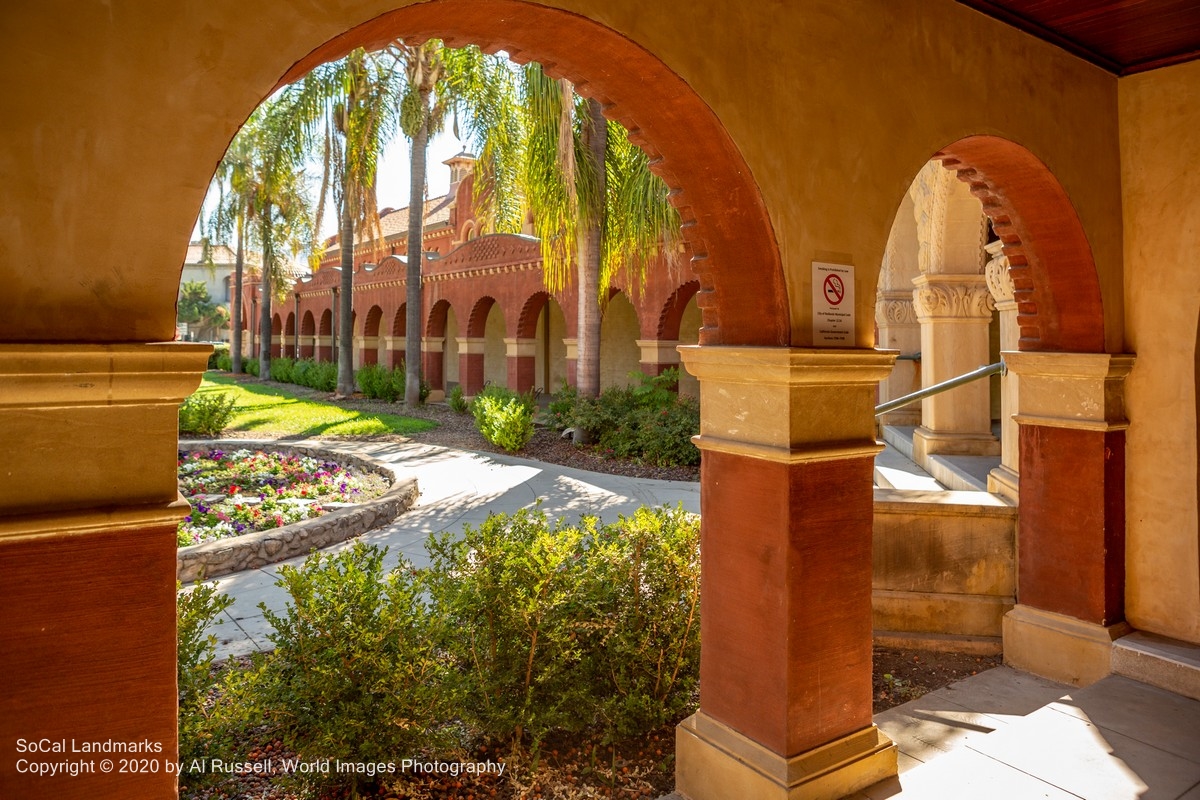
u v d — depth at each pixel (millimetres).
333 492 9719
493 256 20625
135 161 1776
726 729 3207
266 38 1934
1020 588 4840
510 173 17078
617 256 13766
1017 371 4719
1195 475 4273
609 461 12805
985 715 4152
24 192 1653
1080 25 3898
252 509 8344
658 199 12234
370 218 22078
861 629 3189
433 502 9648
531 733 3678
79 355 1699
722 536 3229
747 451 3035
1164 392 4391
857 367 3053
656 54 2570
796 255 2941
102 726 1834
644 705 3752
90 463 1794
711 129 2779
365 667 3375
